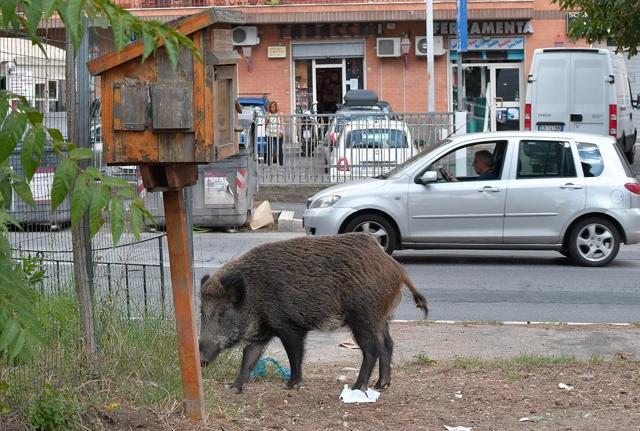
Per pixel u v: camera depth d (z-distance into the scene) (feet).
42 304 19.94
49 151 15.17
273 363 27.81
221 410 22.21
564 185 49.93
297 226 65.87
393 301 24.31
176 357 24.09
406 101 127.13
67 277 27.17
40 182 19.97
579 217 50.21
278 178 76.18
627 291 43.88
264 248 23.89
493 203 50.01
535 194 49.98
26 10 12.28
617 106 87.61
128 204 14.42
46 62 22.41
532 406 23.44
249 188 66.23
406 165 51.65
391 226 50.70
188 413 20.97
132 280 31.55
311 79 127.75
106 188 14.08
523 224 50.14
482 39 125.29
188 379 20.88
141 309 26.84
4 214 15.49
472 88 126.82
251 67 127.54
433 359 29.35
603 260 50.39
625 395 24.34
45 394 19.79
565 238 50.47
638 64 129.39
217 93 19.42
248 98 114.52
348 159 75.25
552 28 124.26
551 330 34.17
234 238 61.46
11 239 24.77
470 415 22.72
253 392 24.64
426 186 50.44
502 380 26.20
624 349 31.07
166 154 19.10
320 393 24.72
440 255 55.06
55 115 22.59
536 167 50.52
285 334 23.84
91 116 22.25
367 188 50.90
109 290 25.98
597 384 25.57
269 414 22.61
